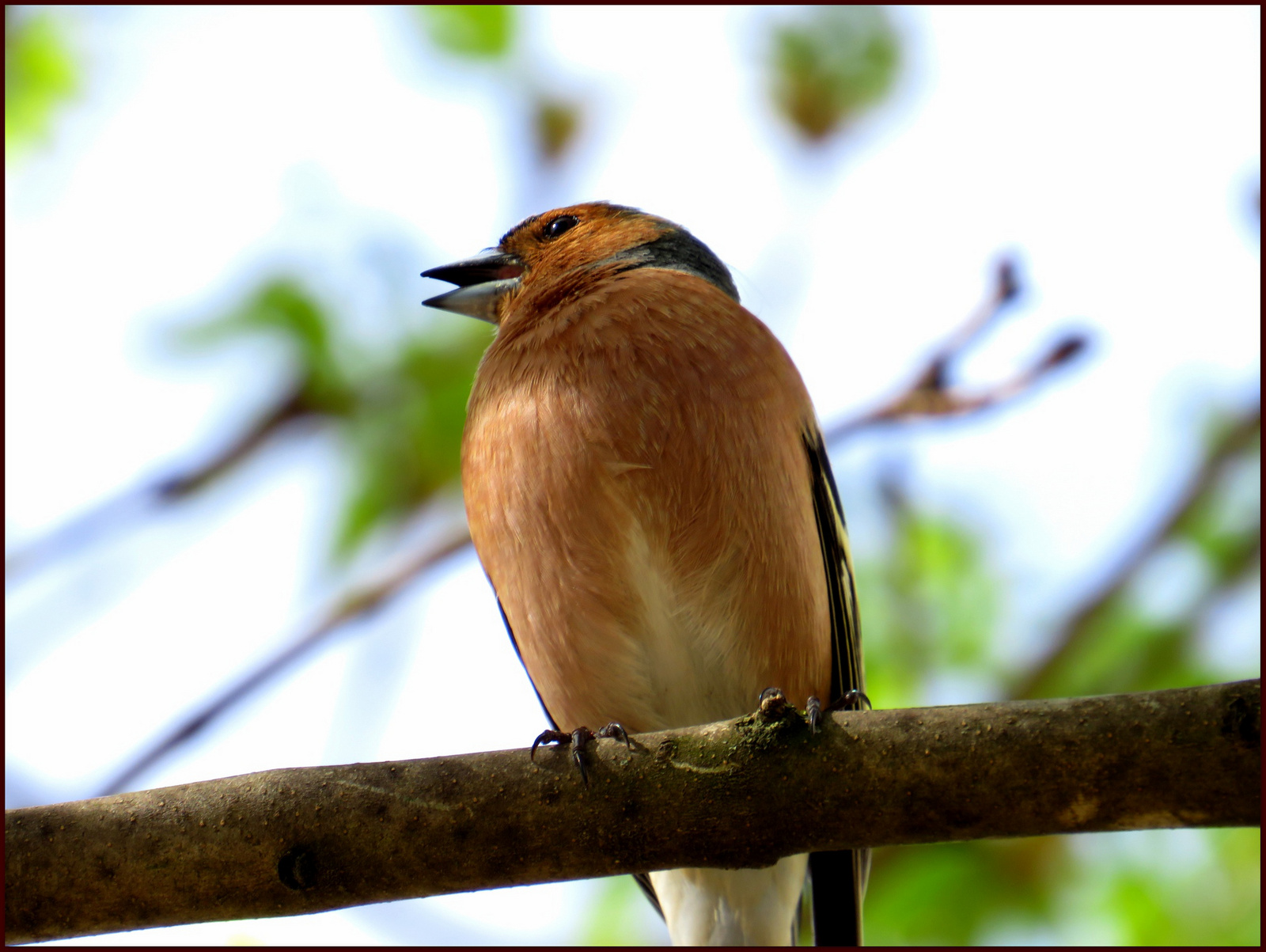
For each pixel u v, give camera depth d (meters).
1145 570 9.70
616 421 7.08
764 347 7.54
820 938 7.93
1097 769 4.84
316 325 9.84
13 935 5.40
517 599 7.38
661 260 9.24
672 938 8.07
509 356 7.79
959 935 8.88
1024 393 9.13
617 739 5.46
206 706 8.68
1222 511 10.06
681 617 7.16
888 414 9.25
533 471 7.16
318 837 5.36
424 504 9.92
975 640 10.02
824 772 5.17
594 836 5.33
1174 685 9.48
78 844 5.39
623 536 7.07
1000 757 4.96
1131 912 8.99
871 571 10.33
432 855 5.37
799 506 7.34
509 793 5.40
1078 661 9.66
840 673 8.08
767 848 5.27
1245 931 8.89
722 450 7.09
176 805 5.44
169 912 5.40
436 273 10.02
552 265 9.55
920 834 5.13
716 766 5.28
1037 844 9.09
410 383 10.06
